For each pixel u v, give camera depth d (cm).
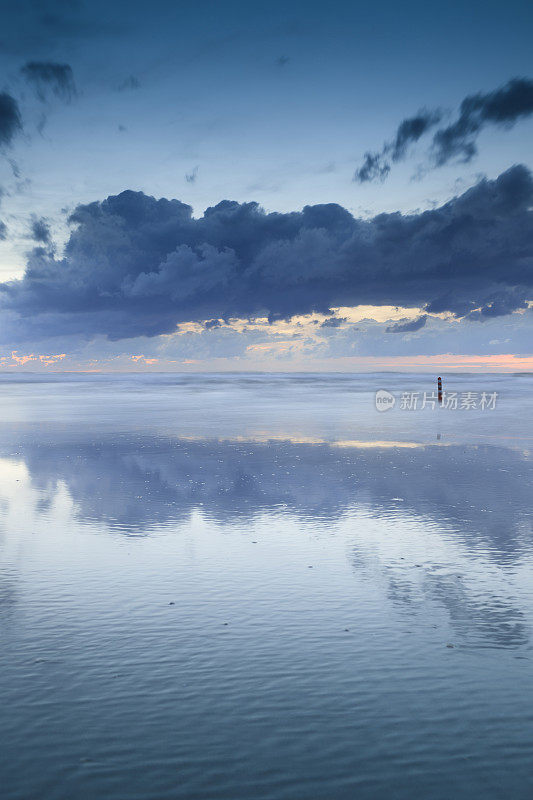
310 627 743
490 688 602
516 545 1095
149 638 712
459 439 2703
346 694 590
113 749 507
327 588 880
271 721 546
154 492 1573
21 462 2070
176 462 2058
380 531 1192
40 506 1416
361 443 2556
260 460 2098
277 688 601
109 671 634
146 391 7912
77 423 3438
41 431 3017
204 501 1465
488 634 726
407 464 2012
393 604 819
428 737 523
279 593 859
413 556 1032
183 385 10550
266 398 6116
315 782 469
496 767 485
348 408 4647
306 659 661
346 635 721
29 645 694
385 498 1498
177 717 552
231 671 634
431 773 479
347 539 1136
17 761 491
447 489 1608
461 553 1050
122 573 945
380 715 555
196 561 1005
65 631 732
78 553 1051
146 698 583
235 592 863
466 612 792
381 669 639
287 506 1413
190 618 770
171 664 650
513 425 3350
